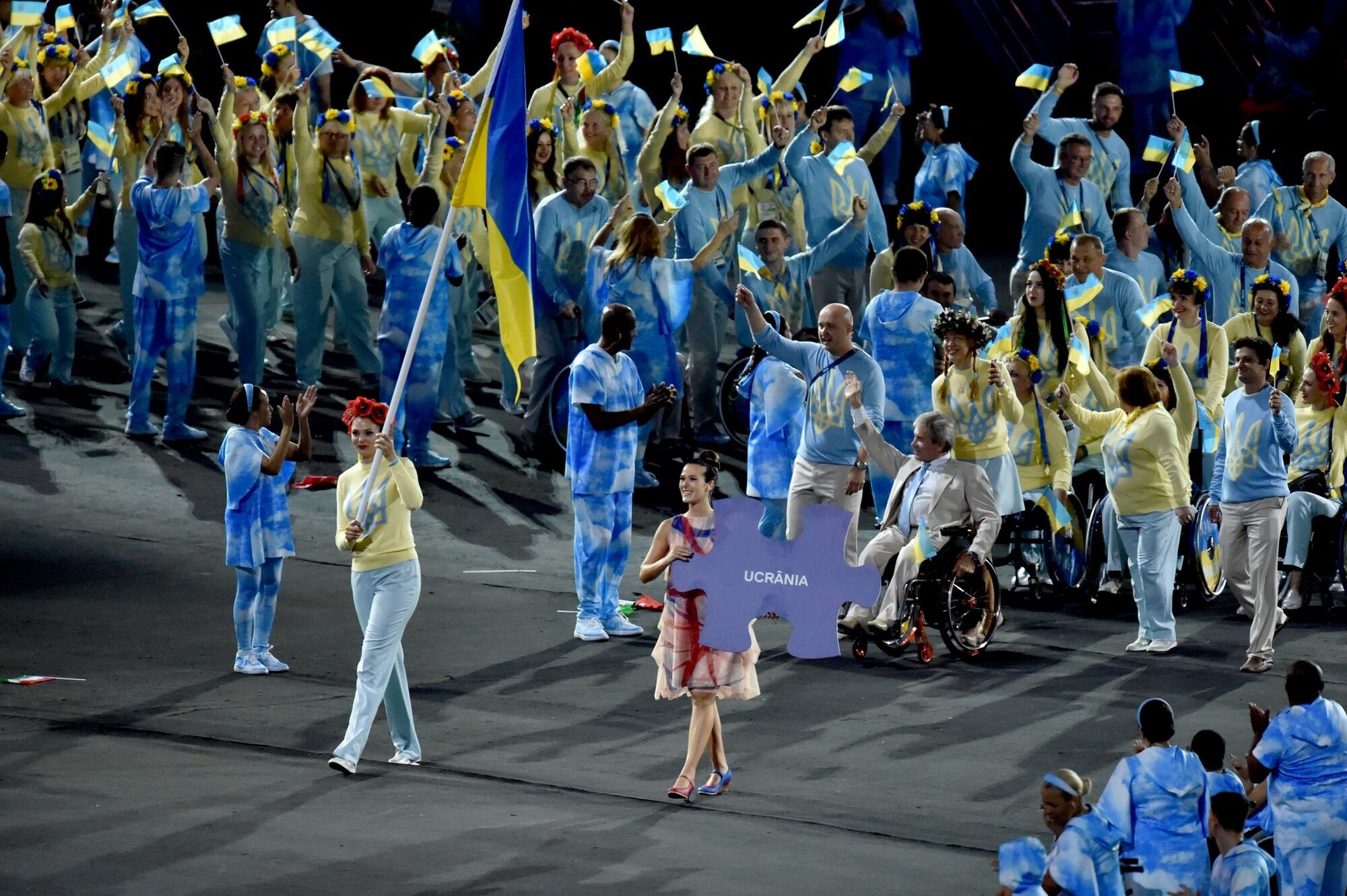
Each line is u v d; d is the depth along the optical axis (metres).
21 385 68.44
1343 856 30.70
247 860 30.11
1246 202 66.12
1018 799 35.56
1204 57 94.62
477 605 50.88
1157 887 27.45
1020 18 99.75
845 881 30.44
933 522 46.25
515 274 37.69
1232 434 46.59
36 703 40.06
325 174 66.56
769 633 49.06
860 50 88.62
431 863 30.50
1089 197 65.88
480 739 39.09
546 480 62.97
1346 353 53.12
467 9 99.94
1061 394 49.09
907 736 39.84
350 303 68.62
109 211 87.19
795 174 66.38
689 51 66.50
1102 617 51.09
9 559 51.88
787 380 49.47
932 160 82.75
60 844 30.41
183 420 63.69
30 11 51.47
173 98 63.66
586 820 33.50
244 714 40.12
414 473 36.66
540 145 66.00
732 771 37.25
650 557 35.53
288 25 68.31
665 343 60.72
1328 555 51.94
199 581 51.41
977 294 64.75
